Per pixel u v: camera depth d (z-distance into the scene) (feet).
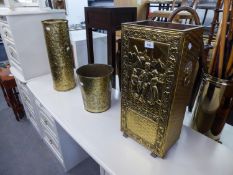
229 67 1.82
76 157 4.21
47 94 3.10
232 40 1.74
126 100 1.94
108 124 2.36
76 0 9.37
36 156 4.62
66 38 2.87
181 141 2.07
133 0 7.41
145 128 1.88
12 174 4.18
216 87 1.92
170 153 1.93
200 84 2.23
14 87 5.51
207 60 2.13
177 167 1.78
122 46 1.73
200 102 2.13
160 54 1.46
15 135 5.30
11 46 3.73
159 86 1.57
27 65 3.67
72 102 2.85
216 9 2.15
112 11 2.47
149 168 1.77
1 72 5.73
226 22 1.65
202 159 1.86
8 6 3.44
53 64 2.97
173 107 1.59
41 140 5.11
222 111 2.04
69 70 3.08
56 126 3.37
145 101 1.75
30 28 3.48
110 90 2.58
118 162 1.83
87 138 2.14
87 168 4.31
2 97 7.31
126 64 1.77
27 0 3.61
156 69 1.54
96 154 1.92
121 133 2.21
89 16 2.83
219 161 1.84
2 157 4.60
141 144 2.02
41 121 4.35
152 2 8.07
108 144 2.05
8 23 3.21
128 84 1.84
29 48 3.59
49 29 2.69
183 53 1.36
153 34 1.44
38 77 3.86
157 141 1.81
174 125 1.78
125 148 2.00
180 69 1.42
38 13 3.47
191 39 1.39
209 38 2.26
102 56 3.97
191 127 2.35
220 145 2.03
